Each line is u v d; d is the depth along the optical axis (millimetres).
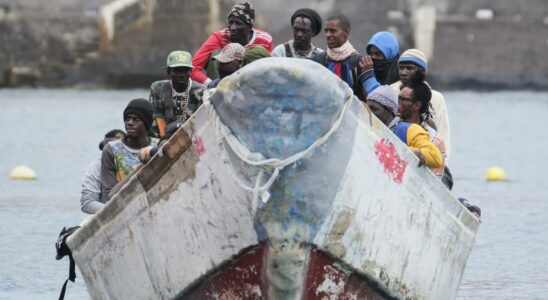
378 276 21609
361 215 20797
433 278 23328
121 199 21984
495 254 35656
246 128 19781
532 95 117688
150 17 120938
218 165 20203
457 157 62375
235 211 20188
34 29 119750
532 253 35812
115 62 119750
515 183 52125
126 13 120250
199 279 21125
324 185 19953
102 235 22828
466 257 24531
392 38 28094
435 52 127438
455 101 105688
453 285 24391
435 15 128250
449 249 23594
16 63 119000
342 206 20328
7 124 74875
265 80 19375
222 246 20594
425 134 23234
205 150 20359
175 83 28609
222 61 25203
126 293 22812
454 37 127562
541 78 127688
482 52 127750
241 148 19812
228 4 122938
